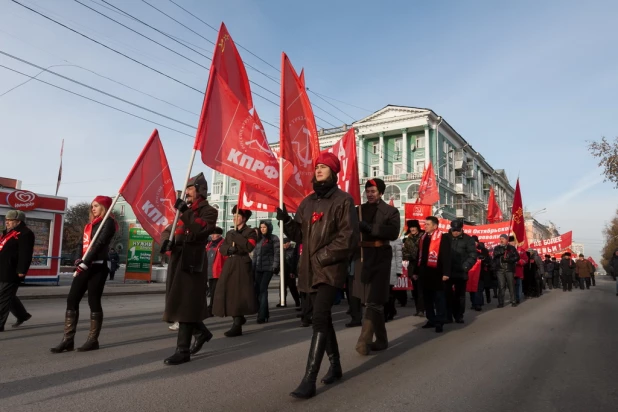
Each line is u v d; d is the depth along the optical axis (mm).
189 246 4402
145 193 8047
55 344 5316
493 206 19031
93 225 5168
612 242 73375
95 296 4973
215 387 3566
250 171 6258
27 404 3094
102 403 3135
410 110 45469
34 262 17031
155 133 5512
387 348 5305
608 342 5859
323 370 4180
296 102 7453
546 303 12484
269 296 15109
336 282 3439
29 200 16875
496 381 3898
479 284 10336
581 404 3324
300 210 3783
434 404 3248
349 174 7176
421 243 7023
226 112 6043
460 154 50375
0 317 6156
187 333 4438
